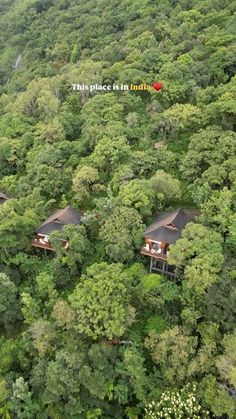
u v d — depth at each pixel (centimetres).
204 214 3469
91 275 3170
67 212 4022
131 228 3559
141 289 3139
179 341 2691
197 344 2736
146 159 4372
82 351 2777
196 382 2572
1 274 3394
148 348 2838
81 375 2650
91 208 4344
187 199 4028
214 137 4159
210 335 2700
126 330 2897
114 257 3497
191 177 4106
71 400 2672
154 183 3919
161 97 5606
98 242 3838
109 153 4497
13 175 5122
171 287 3133
